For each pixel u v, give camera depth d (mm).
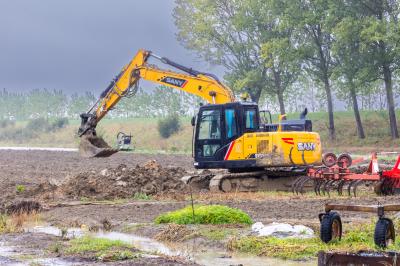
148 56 32438
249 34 77688
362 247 13219
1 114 186750
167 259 13305
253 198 24688
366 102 97188
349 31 64625
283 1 74000
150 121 114375
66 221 19906
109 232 17812
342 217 18203
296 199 23766
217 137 28500
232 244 14695
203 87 31391
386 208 13453
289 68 73500
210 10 77562
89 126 31828
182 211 18328
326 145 71375
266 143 27891
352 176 24891
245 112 28359
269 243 14484
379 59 66125
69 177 30625
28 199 24750
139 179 27609
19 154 68750
